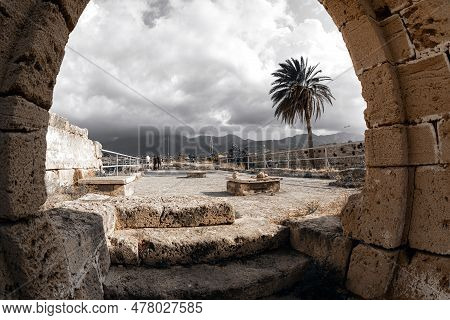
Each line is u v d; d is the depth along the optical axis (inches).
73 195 233.6
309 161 727.7
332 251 120.5
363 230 111.4
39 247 67.7
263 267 119.0
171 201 152.4
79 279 85.0
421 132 103.7
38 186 70.1
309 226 134.0
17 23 65.0
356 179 360.2
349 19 114.3
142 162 991.0
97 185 268.8
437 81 98.9
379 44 107.5
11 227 62.2
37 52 65.6
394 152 105.4
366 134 114.3
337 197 252.5
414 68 104.6
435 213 99.3
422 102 103.0
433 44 98.5
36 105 69.3
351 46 116.2
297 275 120.4
